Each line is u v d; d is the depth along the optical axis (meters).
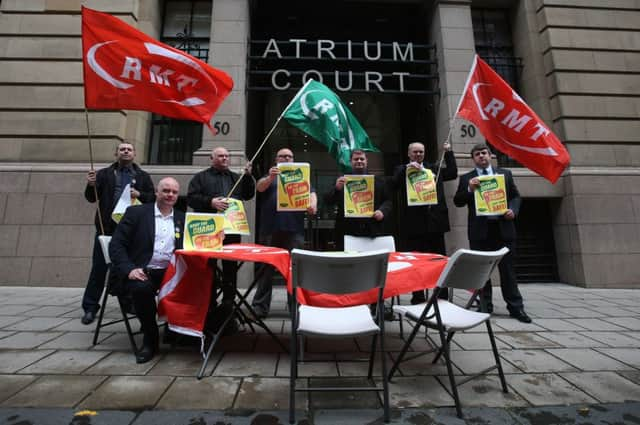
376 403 2.08
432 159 7.32
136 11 6.55
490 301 4.23
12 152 5.91
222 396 2.14
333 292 1.99
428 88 7.47
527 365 2.65
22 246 5.67
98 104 3.38
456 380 2.40
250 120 7.10
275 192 4.11
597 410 2.01
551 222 6.85
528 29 7.09
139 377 2.39
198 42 7.06
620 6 7.01
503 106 4.20
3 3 6.28
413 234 4.22
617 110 6.66
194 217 2.73
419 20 7.85
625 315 4.18
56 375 2.39
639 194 6.42
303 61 7.65
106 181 3.96
